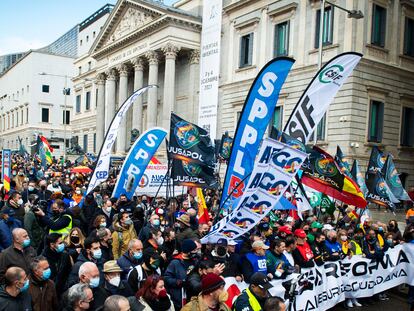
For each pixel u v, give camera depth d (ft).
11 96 307.78
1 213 26.81
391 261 32.63
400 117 88.94
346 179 32.50
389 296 34.22
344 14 81.20
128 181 34.58
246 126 26.45
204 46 65.62
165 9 122.31
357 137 80.38
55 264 19.04
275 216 39.27
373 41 83.10
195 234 26.91
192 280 18.60
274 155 22.26
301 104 31.86
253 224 22.59
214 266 18.60
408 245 33.50
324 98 32.27
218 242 22.06
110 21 154.51
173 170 31.53
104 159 35.58
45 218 26.00
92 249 18.44
